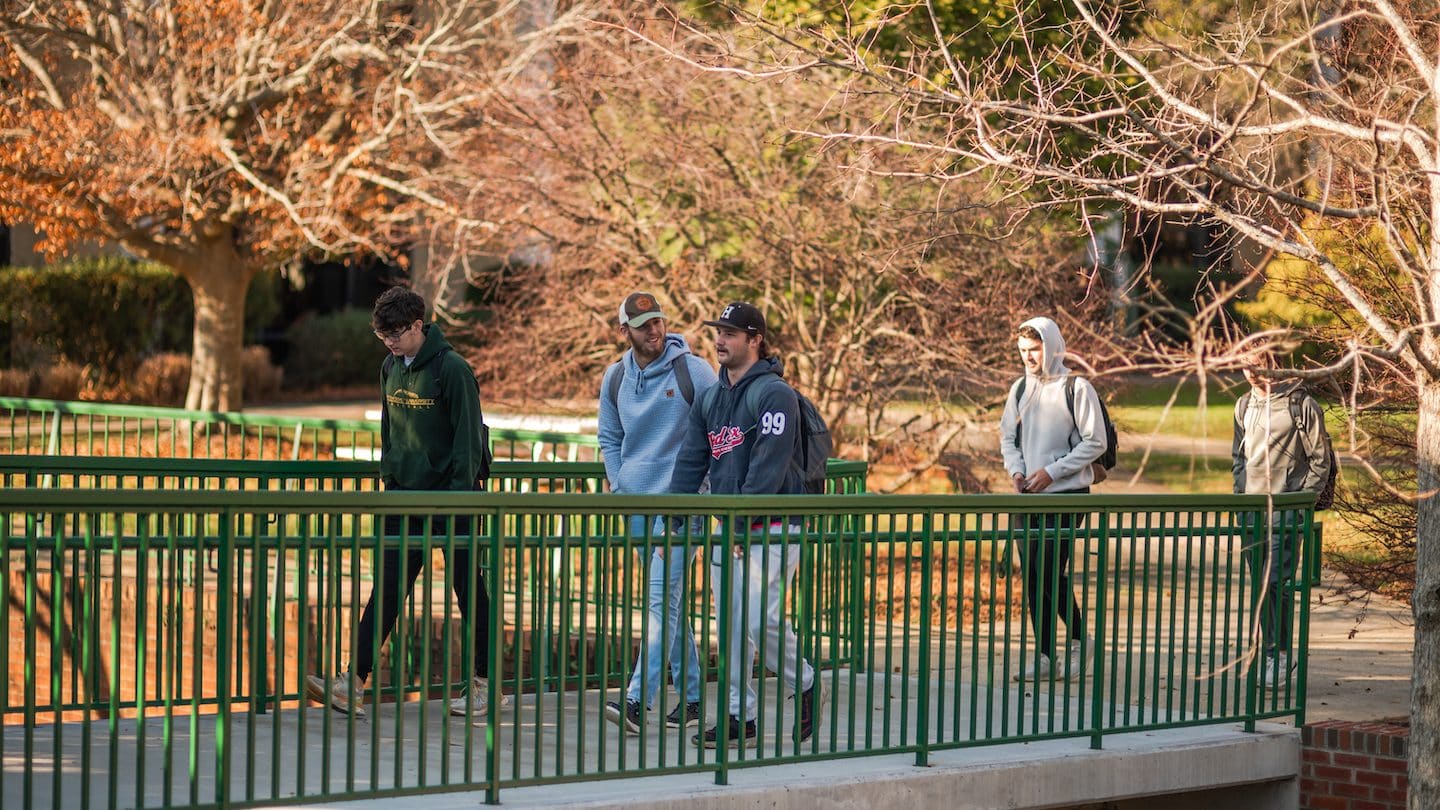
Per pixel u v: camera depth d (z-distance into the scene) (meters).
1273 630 11.01
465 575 9.62
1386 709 11.62
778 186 18.11
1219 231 11.10
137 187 27.28
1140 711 10.23
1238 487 12.23
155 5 27.27
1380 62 10.44
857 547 9.05
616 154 19.05
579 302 19.44
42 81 27.69
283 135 27.09
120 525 7.09
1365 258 10.88
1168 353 9.12
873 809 8.82
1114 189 9.09
